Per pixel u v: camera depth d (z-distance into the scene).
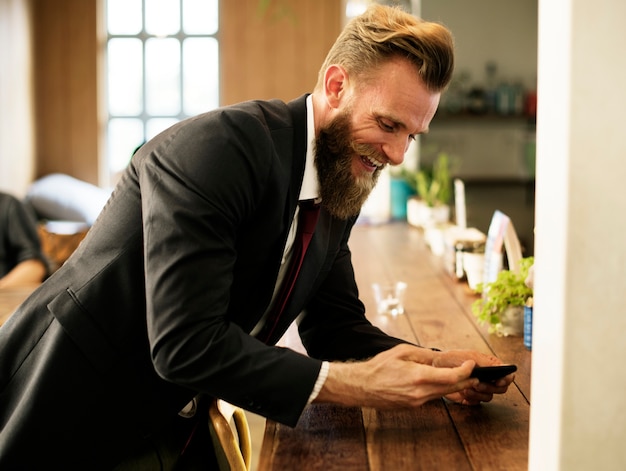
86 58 7.25
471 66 6.84
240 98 7.23
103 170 7.39
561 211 1.08
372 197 5.02
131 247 1.53
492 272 2.53
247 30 7.16
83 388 1.55
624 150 1.05
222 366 1.33
